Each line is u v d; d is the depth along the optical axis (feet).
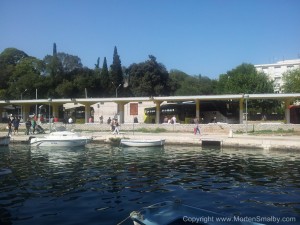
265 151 92.38
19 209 38.37
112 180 53.93
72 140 103.71
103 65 349.00
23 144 114.62
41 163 72.38
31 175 58.34
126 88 346.95
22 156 84.48
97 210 37.76
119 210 37.70
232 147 101.35
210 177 56.24
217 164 69.87
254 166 67.10
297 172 60.39
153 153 89.25
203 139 106.32
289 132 126.72
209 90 336.49
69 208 38.60
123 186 49.62
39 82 299.79
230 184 50.98
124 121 189.57
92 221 34.01
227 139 103.14
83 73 342.85
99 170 63.26
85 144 106.42
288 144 92.68
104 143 116.26
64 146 103.55
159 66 329.31
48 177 56.49
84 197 43.45
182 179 54.65
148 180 53.88
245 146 99.14
